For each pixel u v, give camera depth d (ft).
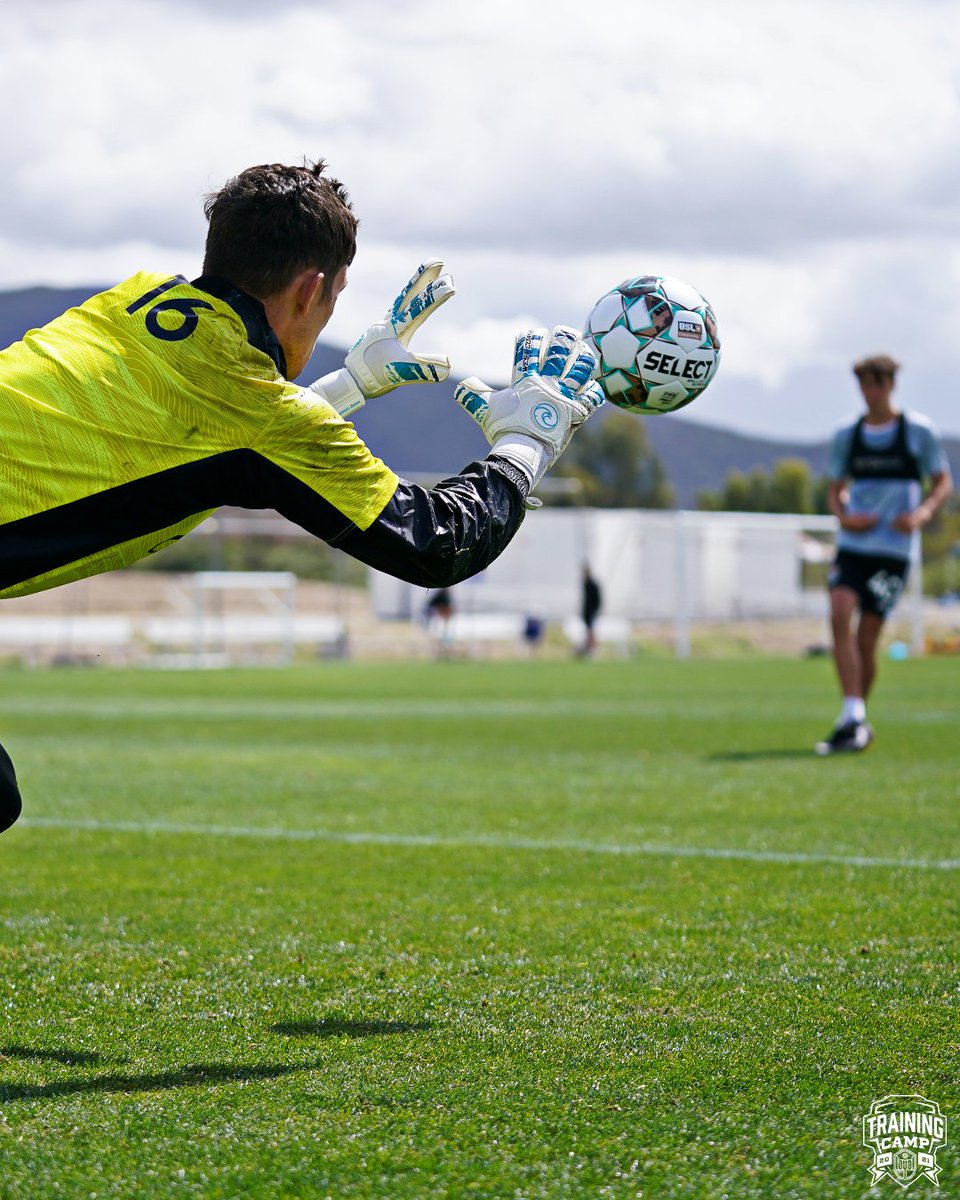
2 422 17.06
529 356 21.26
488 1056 19.77
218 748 69.72
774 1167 15.83
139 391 17.51
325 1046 20.30
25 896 32.24
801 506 557.74
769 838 40.37
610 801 48.91
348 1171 15.74
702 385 24.21
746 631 231.91
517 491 20.21
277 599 303.68
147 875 35.12
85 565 17.84
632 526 235.20
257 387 17.74
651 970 24.85
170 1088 18.45
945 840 39.75
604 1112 17.48
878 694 106.52
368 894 32.42
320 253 18.47
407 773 58.29
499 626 211.61
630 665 168.04
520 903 31.24
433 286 20.88
